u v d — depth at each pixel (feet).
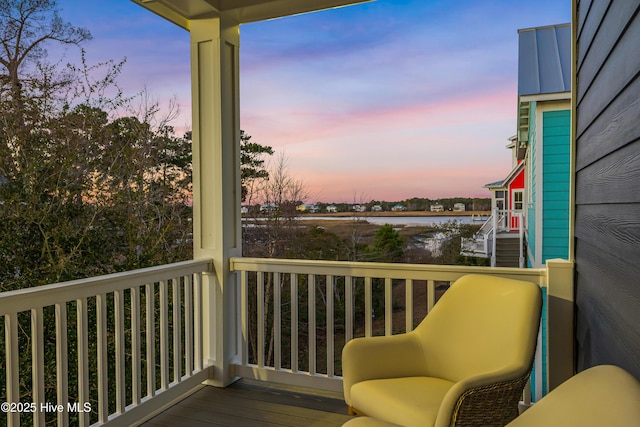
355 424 5.34
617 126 4.34
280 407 9.32
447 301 7.84
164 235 21.58
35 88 16.70
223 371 10.36
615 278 4.43
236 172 10.86
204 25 10.35
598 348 5.42
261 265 10.27
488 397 5.60
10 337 6.09
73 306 16.08
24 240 16.19
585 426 3.16
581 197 6.89
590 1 5.97
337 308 26.99
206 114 10.47
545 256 15.66
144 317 18.58
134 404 8.36
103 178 18.78
